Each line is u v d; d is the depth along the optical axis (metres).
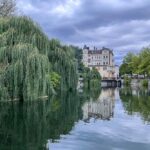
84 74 116.69
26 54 38.75
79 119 30.17
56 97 51.06
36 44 42.53
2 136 22.27
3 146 19.64
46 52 43.31
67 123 27.81
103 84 148.12
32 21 43.94
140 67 117.00
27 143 20.48
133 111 36.28
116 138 22.19
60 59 52.06
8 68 38.41
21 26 42.69
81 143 20.73
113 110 37.41
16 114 31.61
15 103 38.31
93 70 132.50
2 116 30.25
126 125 27.05
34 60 38.88
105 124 27.52
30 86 38.88
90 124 27.48
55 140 21.39
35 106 37.69
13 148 19.23
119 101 49.81
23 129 24.66
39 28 44.25
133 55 152.00
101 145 20.27
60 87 52.44
